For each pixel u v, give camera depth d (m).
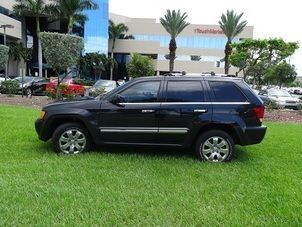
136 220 4.38
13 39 53.44
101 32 67.12
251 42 32.19
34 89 25.81
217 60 73.06
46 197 4.99
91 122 7.34
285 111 21.05
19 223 4.18
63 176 5.92
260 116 7.26
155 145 7.37
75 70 61.28
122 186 5.55
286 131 12.44
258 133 7.20
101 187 5.48
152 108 7.24
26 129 10.05
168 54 73.19
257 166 7.07
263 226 4.30
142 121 7.27
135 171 6.38
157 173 6.31
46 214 4.45
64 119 7.57
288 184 5.92
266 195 5.36
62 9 46.16
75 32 63.84
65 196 5.05
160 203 4.91
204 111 7.21
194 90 7.36
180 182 5.85
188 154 7.80
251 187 5.73
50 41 18.48
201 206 4.87
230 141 7.25
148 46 73.25
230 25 49.91
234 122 7.16
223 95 7.32
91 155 7.36
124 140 7.38
